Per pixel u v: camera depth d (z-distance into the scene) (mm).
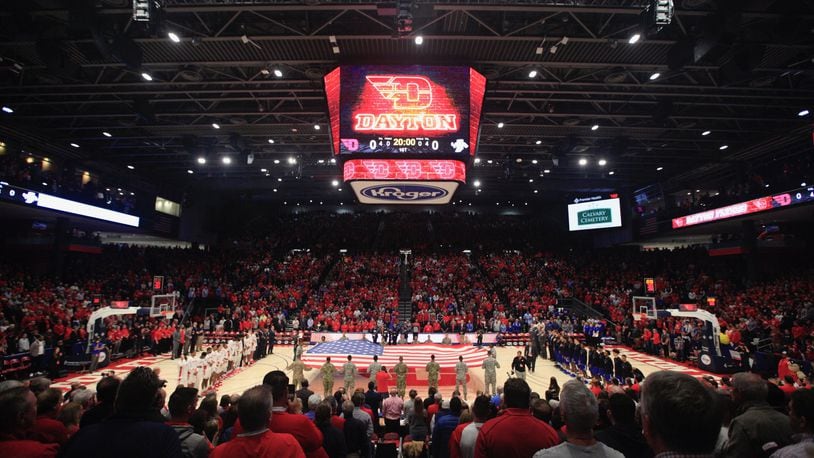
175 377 18922
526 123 23484
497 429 3338
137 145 27562
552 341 24938
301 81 18578
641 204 39750
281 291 35844
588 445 2709
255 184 39250
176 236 38750
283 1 12820
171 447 2664
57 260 27969
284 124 23500
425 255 43750
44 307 22062
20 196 23094
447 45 15578
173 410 4137
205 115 22312
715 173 32969
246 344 22609
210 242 43438
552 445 3264
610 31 14742
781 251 30125
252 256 41906
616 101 20359
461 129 15977
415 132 15953
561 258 44031
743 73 15031
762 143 25078
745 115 21719
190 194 39781
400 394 16141
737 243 29328
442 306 33469
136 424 2676
